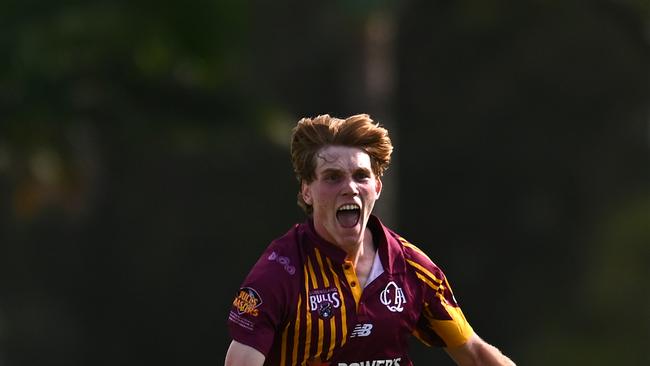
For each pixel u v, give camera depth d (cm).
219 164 8931
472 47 8712
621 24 5838
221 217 9156
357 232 1321
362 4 5441
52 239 8856
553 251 9069
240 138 8425
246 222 9175
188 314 9312
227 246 9206
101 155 8150
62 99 5200
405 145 9150
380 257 1352
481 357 1438
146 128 5675
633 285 8150
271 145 8556
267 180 9100
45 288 9025
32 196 5247
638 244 8225
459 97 8950
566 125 8888
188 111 5650
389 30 5875
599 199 8888
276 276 1318
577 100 8725
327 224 1323
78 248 9012
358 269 1344
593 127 8850
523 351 8762
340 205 1315
